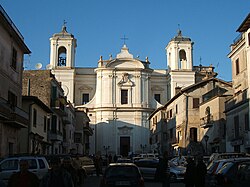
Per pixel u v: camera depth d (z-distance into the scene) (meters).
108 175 14.14
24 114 29.45
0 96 25.78
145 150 71.12
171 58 76.81
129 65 74.12
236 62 36.22
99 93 73.06
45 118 39.44
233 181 11.78
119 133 71.44
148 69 74.38
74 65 75.75
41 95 42.38
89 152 70.94
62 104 45.59
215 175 13.12
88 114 72.62
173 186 23.19
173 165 28.28
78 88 75.88
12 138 28.89
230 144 35.50
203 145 42.91
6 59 27.08
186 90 45.84
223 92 43.81
